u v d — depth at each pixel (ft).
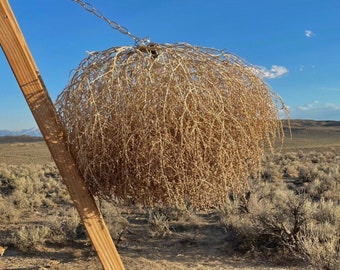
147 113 8.88
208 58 9.98
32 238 30.40
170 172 9.16
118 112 9.03
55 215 40.88
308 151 167.32
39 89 9.70
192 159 9.15
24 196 50.72
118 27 9.81
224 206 36.42
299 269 24.03
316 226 28.50
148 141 8.87
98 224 10.23
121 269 10.43
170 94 8.98
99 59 9.79
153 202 10.02
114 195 10.05
